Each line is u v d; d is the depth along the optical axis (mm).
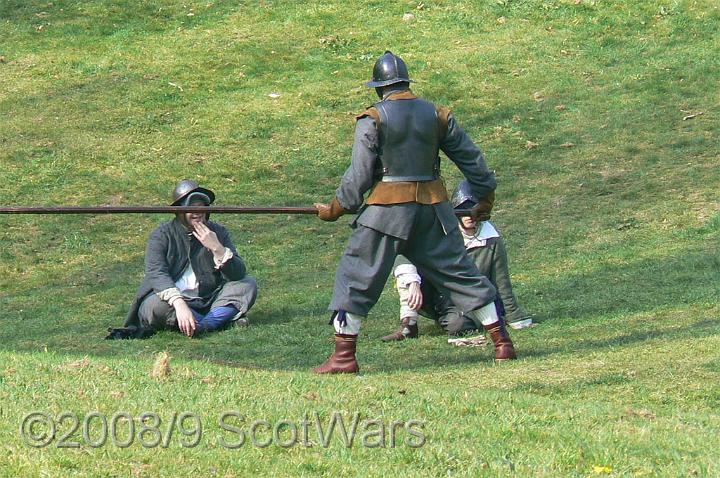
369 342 32875
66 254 48969
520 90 66812
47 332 36375
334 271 46156
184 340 34188
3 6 78125
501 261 34125
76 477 16438
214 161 59656
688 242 46656
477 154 26812
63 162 58656
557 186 55438
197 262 36375
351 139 62125
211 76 69250
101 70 69562
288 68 70250
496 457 18391
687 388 24406
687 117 62469
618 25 74562
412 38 73688
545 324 34531
